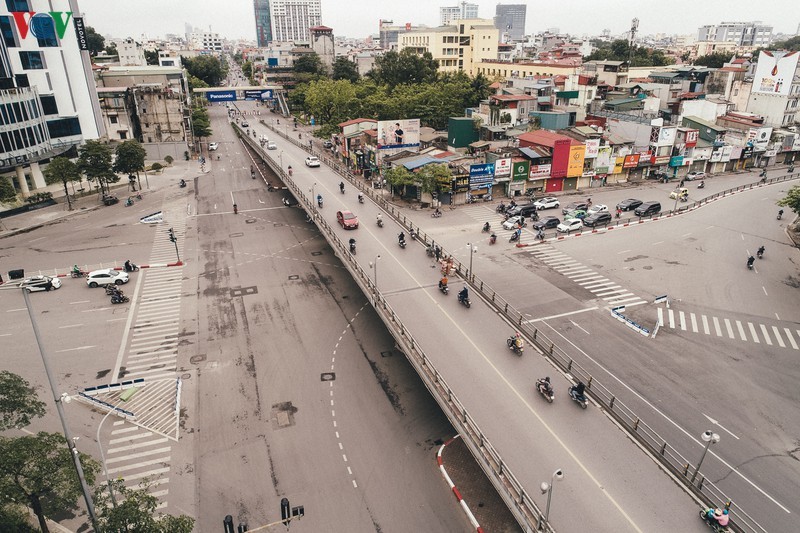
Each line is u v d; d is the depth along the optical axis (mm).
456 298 42656
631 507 22516
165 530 20688
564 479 23906
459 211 75125
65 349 42000
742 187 87750
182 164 110438
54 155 81875
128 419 33938
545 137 86938
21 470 21953
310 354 41438
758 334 42906
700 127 100000
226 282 54656
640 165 93188
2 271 56969
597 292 50344
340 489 28578
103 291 52406
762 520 25141
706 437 23219
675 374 37250
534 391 30422
